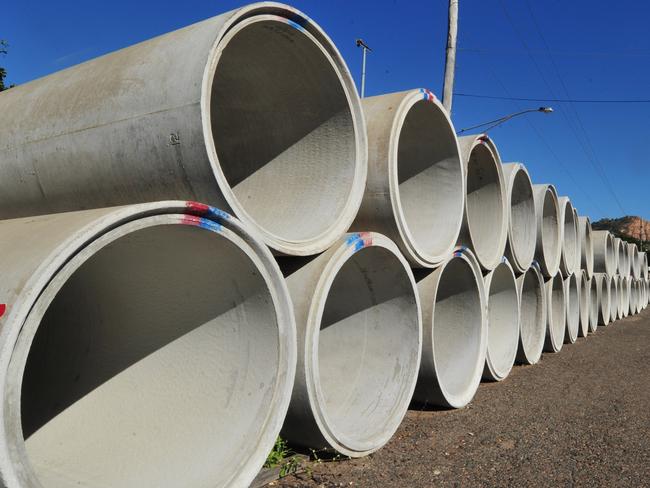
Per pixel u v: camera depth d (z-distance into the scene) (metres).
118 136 2.92
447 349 6.11
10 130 3.55
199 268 2.77
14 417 1.72
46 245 1.89
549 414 5.25
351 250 3.66
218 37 2.76
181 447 2.80
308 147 4.16
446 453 4.04
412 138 5.46
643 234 81.69
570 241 11.15
